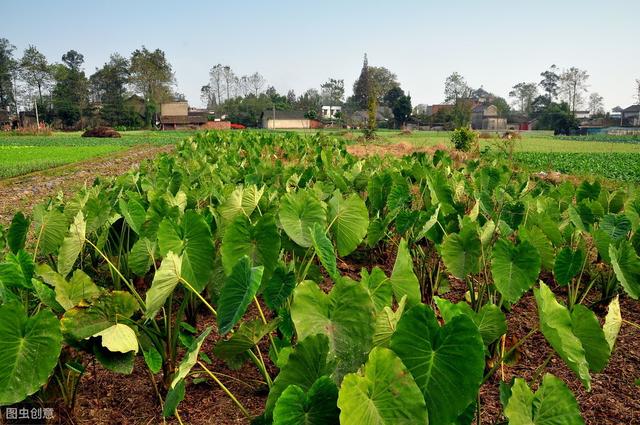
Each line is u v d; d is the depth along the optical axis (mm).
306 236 3227
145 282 4625
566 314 2129
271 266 2828
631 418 2877
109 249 4359
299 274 3242
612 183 13539
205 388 3125
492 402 2988
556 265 3531
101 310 2484
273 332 3801
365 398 1618
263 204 4301
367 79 94562
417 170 7324
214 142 20469
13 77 76625
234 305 2143
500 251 2951
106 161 21266
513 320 4137
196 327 3908
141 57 81812
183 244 2910
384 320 2035
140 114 79500
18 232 3637
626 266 3469
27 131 54375
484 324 2232
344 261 5602
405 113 79000
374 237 4402
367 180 6605
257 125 89188
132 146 33281
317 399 1635
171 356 2941
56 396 2672
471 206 6855
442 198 5090
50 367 2143
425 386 1739
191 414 2873
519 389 1780
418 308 1723
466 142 22562
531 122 86188
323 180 7547
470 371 1671
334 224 3627
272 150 15820
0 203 10258
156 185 6078
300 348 1763
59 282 2648
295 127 82688
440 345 1722
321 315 2062
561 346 1902
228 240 2840
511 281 2932
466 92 87562
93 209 3895
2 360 2100
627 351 3678
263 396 3037
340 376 1955
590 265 5012
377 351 1631
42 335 2129
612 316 2445
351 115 95250
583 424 1817
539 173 15227
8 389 2104
